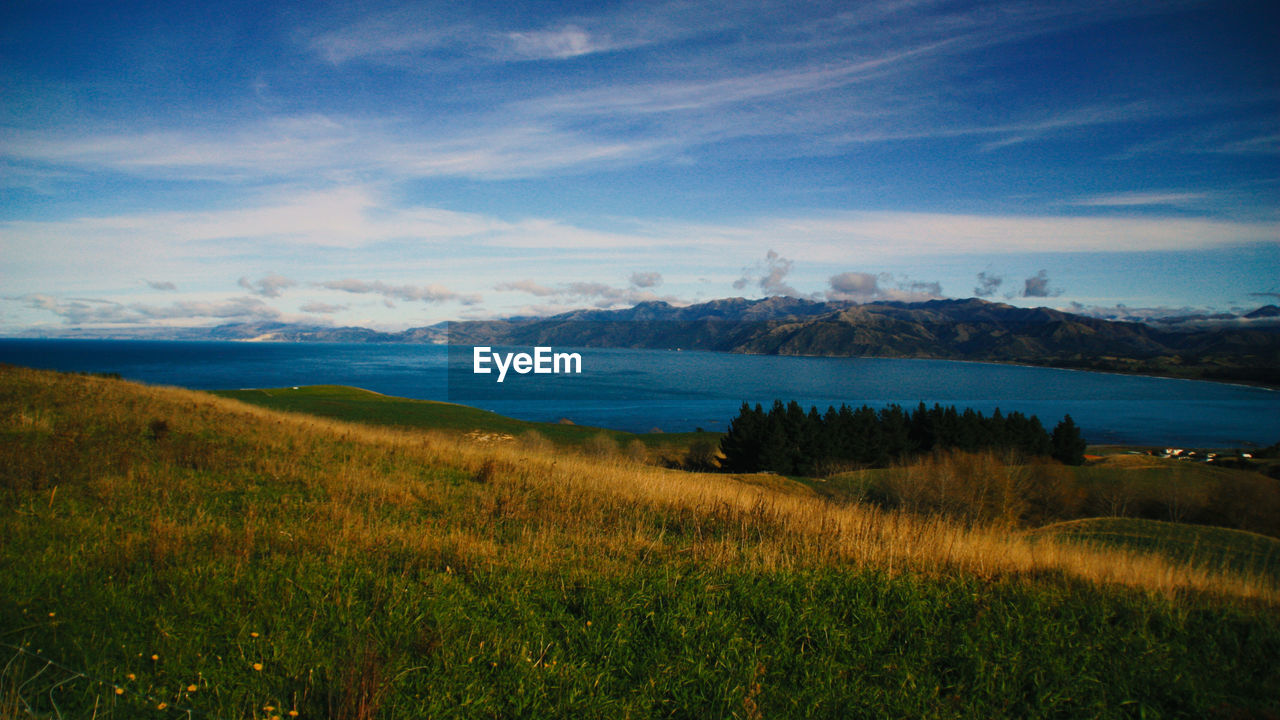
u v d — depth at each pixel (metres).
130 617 4.79
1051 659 4.83
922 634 5.23
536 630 4.96
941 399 163.25
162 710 3.67
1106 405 163.25
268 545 6.80
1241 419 136.50
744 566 6.77
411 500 9.93
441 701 3.91
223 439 15.07
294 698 3.83
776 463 50.53
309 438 17.05
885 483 28.00
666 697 4.23
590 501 10.77
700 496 12.07
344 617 5.00
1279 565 10.86
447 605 5.32
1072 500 30.92
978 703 4.30
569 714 3.93
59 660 4.12
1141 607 5.94
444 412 59.72
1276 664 5.00
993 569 7.14
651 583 6.08
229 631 4.65
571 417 106.19
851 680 4.55
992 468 28.56
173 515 7.86
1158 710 4.34
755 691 4.27
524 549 7.12
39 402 16.81
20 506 7.73
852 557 7.50
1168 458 60.09
